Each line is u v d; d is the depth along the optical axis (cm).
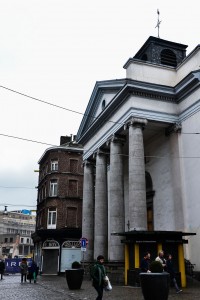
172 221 1950
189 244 1756
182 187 1881
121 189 2022
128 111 1934
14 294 1275
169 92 1983
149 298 866
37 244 3684
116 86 2191
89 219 2539
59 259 3173
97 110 2494
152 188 2211
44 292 1346
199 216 1714
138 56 2503
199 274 1608
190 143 1870
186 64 2116
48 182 3462
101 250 2194
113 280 1673
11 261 3734
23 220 9775
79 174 3512
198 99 1842
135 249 1458
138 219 1717
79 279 1452
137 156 1822
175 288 1283
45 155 3728
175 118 1989
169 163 2042
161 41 2391
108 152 2416
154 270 918
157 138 2198
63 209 3334
